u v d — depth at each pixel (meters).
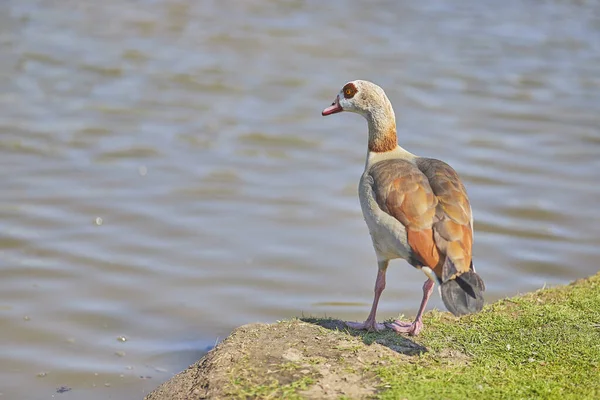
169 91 22.42
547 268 13.87
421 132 19.89
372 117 10.21
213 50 25.62
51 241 14.80
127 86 22.61
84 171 17.73
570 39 27.28
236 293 13.21
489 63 24.95
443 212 8.55
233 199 16.75
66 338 11.77
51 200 16.34
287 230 15.53
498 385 7.98
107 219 15.70
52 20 28.20
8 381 10.54
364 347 8.83
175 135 19.70
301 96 22.23
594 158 18.58
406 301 12.83
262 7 30.67
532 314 9.74
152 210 16.14
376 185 9.05
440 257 8.33
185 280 13.64
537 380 8.08
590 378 8.15
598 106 21.73
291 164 18.42
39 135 19.25
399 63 24.70
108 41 26.23
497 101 21.97
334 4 31.22
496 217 15.85
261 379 8.16
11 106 20.91
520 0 31.83
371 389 7.88
